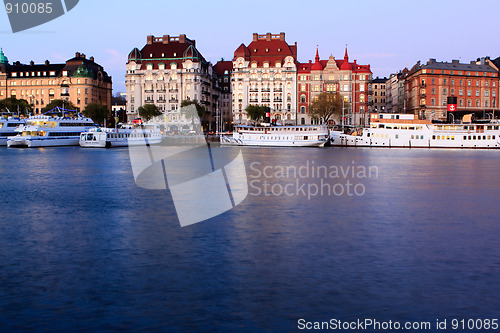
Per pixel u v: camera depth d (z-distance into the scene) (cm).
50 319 1580
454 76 17175
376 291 1812
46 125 12388
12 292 1803
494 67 17762
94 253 2314
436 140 11888
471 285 1875
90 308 1661
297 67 19750
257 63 19725
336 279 1938
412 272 2025
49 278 1956
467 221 3056
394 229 2823
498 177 5484
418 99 17238
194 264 2138
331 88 19388
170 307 1672
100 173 5819
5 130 12825
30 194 4150
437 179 5278
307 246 2434
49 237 2627
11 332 1495
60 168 6481
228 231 2753
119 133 12475
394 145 12125
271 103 19625
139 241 2533
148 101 19988
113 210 3403
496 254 2302
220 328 1520
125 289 1833
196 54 19912
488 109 17262
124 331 1499
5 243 2505
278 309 1658
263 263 2148
